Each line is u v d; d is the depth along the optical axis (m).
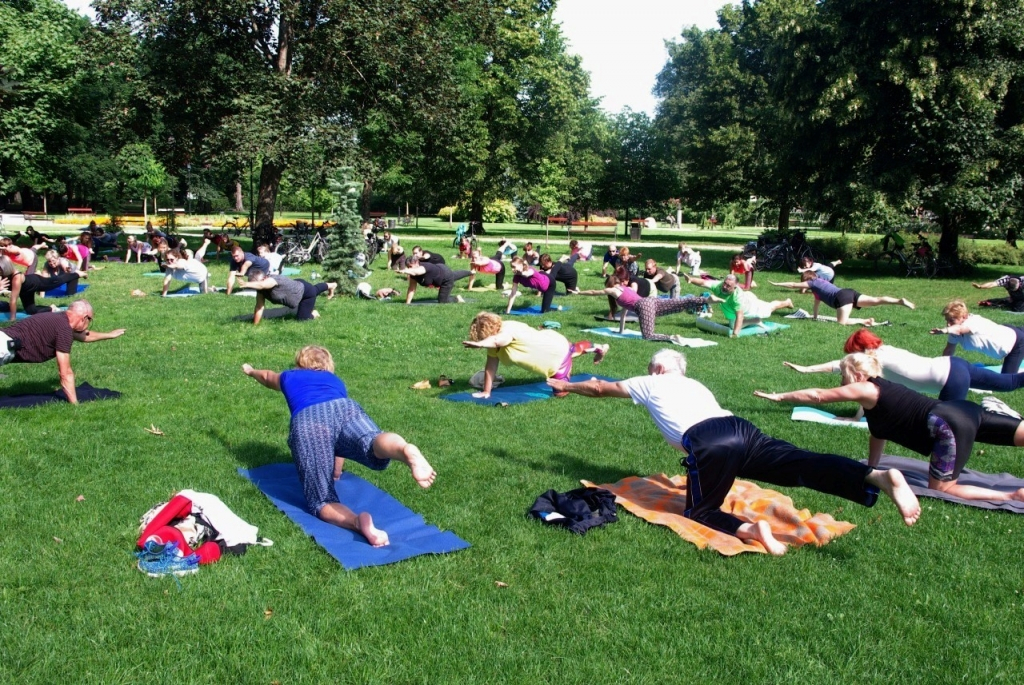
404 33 29.84
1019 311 17.53
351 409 5.57
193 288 18.31
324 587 4.51
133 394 8.80
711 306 15.79
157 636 4.00
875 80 26.22
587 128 60.84
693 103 51.59
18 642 3.90
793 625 4.25
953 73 25.02
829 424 8.20
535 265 21.86
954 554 5.14
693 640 4.09
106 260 26.34
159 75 28.67
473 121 42.97
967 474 6.70
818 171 30.20
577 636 4.11
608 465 6.84
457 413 8.37
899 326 15.28
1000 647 4.07
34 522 5.31
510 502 5.93
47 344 8.06
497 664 3.84
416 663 3.86
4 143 32.97
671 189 50.12
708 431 5.44
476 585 4.62
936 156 26.81
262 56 29.58
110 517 5.43
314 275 21.14
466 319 14.77
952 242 28.94
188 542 4.87
